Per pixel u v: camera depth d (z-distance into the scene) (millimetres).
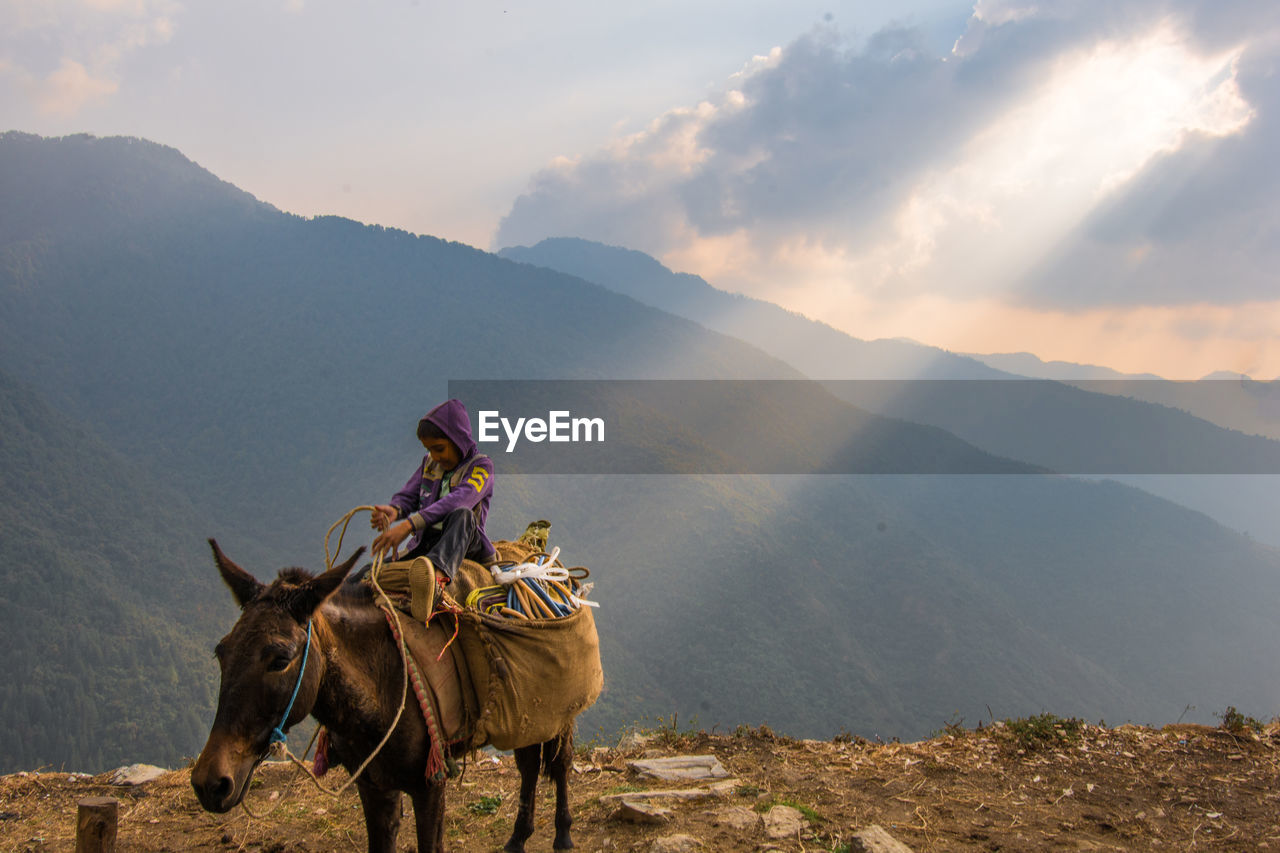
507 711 3967
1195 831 5328
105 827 3986
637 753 7148
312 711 3402
